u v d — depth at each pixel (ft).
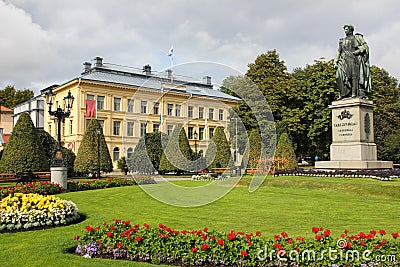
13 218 28.63
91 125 97.66
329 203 41.57
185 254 19.93
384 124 147.84
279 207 39.32
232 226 29.91
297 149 122.42
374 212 35.81
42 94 177.88
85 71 175.83
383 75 170.40
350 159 66.03
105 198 49.06
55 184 55.42
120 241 21.54
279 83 115.24
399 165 120.88
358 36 69.05
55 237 26.11
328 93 111.55
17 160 76.33
